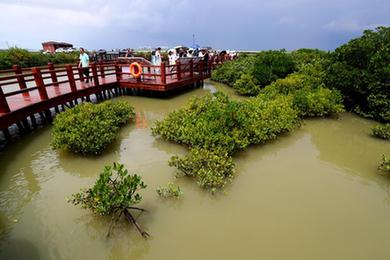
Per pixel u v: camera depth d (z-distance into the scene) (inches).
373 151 291.7
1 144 295.3
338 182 228.8
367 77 379.2
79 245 160.7
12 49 810.2
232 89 649.6
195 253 154.9
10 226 175.0
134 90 546.0
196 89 631.2
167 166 251.3
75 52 1069.8
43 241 163.3
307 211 190.7
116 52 944.3
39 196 206.5
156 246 159.8
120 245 160.7
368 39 406.0
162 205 194.4
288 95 415.2
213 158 230.8
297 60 674.8
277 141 313.6
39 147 290.7
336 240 164.2
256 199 203.8
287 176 237.8
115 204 165.8
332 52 482.0
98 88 464.1
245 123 286.8
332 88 426.9
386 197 207.9
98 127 278.5
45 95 345.7
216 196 206.2
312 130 353.7
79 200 183.9
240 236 167.3
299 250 156.8
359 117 402.3
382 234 169.5
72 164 256.2
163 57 931.3
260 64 612.7
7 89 547.2
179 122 316.8
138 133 335.6
